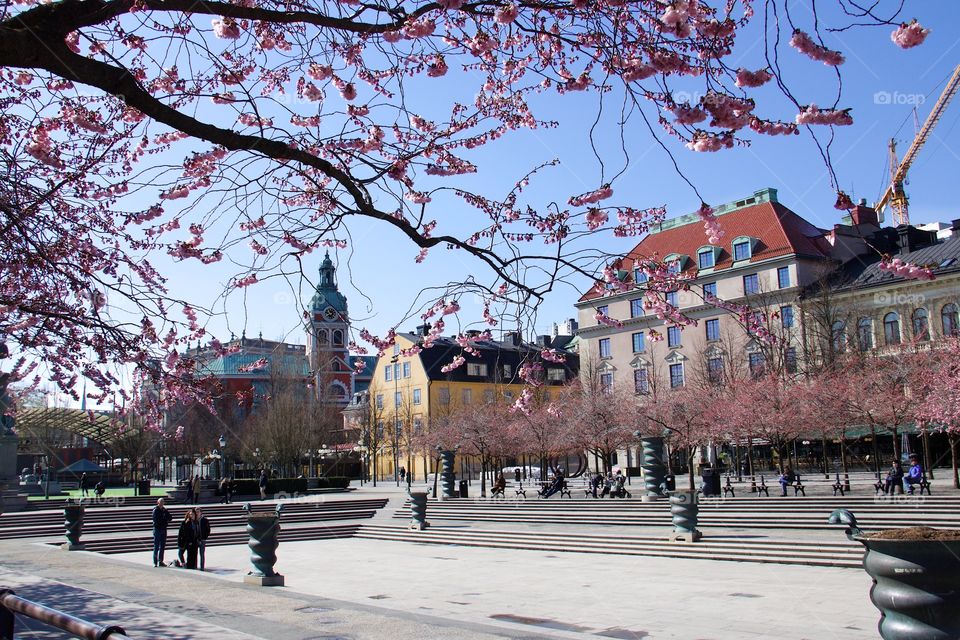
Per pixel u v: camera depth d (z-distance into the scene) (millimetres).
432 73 8695
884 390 38438
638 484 53812
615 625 15031
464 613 17062
